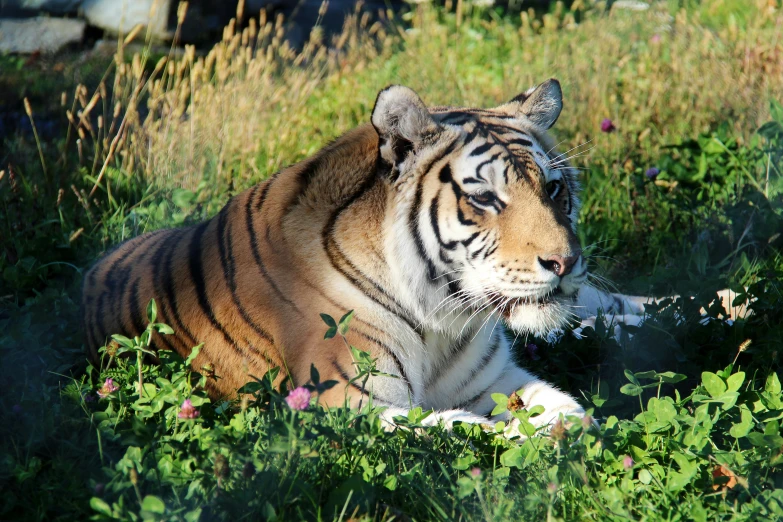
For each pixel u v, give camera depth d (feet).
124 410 21.07
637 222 37.76
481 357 25.23
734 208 34.35
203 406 21.30
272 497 17.66
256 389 20.29
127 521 16.15
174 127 41.01
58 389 23.65
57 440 20.13
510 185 22.67
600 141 43.98
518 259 22.48
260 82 46.70
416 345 23.67
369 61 61.57
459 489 18.20
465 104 49.26
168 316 24.45
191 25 66.59
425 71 55.93
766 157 36.65
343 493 17.70
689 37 56.75
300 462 18.52
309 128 47.78
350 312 20.53
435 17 69.15
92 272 27.53
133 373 22.88
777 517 17.19
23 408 21.47
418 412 20.88
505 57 61.46
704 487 18.69
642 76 50.75
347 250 22.94
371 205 23.08
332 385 18.44
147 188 39.17
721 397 20.71
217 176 39.70
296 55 65.31
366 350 22.59
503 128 23.82
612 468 19.30
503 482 18.71
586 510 17.90
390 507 17.90
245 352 23.41
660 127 46.19
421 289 23.32
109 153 38.42
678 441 19.81
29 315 25.81
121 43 43.68
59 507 17.97
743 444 20.24
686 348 26.43
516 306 23.12
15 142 45.16
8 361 24.57
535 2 77.36
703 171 37.86
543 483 18.47
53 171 41.04
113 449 20.18
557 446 19.66
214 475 17.76
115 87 43.34
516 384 25.26
